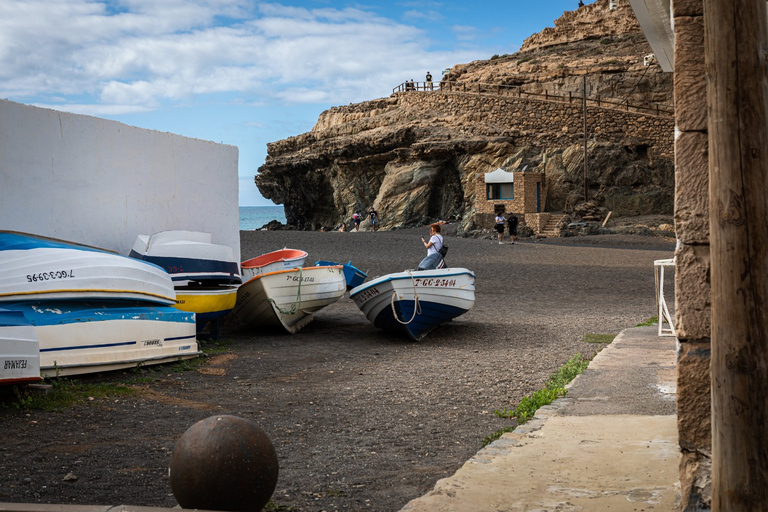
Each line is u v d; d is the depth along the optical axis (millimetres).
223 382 8789
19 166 10312
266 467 3705
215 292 11648
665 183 47094
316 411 7312
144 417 6852
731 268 2803
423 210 52750
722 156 2842
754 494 2730
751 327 2764
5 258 8562
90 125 11555
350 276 17359
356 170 58906
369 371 9711
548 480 4227
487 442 5797
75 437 6023
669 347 10133
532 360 10438
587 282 21656
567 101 52062
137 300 9570
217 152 14750
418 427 6609
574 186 47125
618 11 64750
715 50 2869
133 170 12453
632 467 4469
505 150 49594
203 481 3547
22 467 5105
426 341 12484
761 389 2744
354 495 4539
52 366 8102
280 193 69188
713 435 2873
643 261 27281
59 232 10992
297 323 13648
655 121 48156
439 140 52469
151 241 11773
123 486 4738
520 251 31016
